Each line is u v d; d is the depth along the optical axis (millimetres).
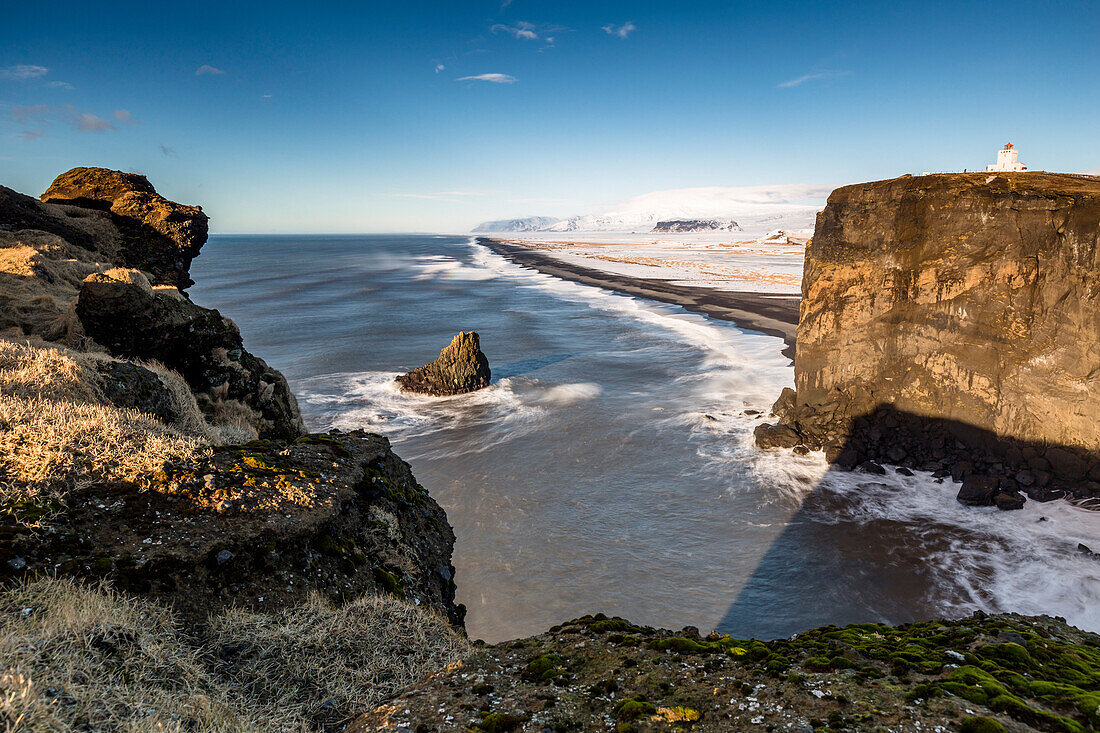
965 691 5035
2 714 3994
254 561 7090
